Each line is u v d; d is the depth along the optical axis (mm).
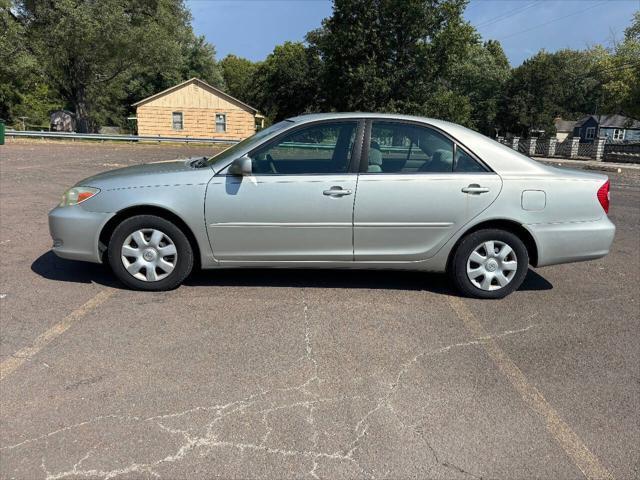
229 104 37375
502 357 3619
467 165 4578
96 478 2305
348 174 4465
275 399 2982
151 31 31484
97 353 3447
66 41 28531
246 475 2354
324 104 47812
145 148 28156
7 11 28266
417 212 4488
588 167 25641
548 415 2924
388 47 35094
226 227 4430
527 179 4566
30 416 2734
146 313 4137
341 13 35875
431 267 4695
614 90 41906
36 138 29656
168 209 4371
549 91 63875
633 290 5184
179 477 2326
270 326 3971
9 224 7094
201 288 4754
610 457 2582
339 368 3369
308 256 4543
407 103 35531
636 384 3309
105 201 4410
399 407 2949
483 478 2395
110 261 4516
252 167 4477
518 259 4652
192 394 3002
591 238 4664
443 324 4148
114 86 41031
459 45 35219
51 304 4250
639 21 41406
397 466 2453
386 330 3986
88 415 2762
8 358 3338
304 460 2471
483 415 2900
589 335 4039
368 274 5359
